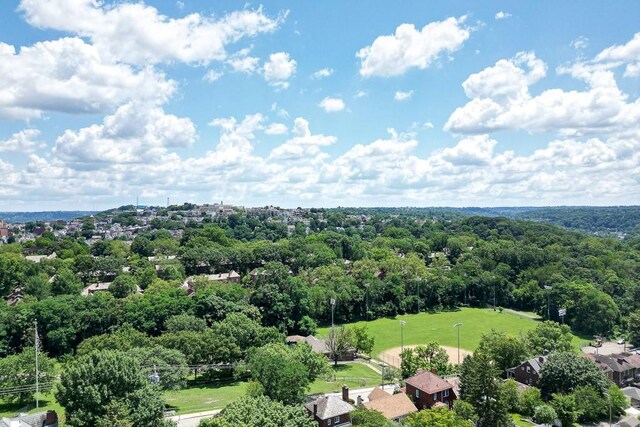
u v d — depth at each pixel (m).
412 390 88.00
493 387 77.44
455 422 67.69
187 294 156.25
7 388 85.25
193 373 100.75
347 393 80.38
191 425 76.12
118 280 167.00
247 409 60.31
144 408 61.97
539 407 85.62
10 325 122.31
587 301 162.00
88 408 60.81
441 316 185.00
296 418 60.84
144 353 85.81
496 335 114.31
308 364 91.88
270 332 111.19
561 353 99.75
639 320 141.50
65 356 111.19
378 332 158.12
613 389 92.19
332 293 167.75
